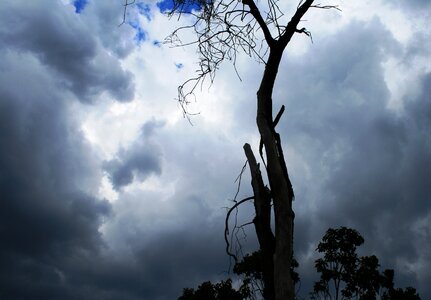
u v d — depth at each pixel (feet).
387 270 57.82
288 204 15.58
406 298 56.13
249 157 18.54
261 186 17.43
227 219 18.72
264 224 16.57
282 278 14.52
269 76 17.29
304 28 17.37
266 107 17.03
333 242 58.90
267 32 17.04
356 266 57.72
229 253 18.35
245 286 22.90
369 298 55.83
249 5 17.01
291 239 15.19
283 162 16.35
